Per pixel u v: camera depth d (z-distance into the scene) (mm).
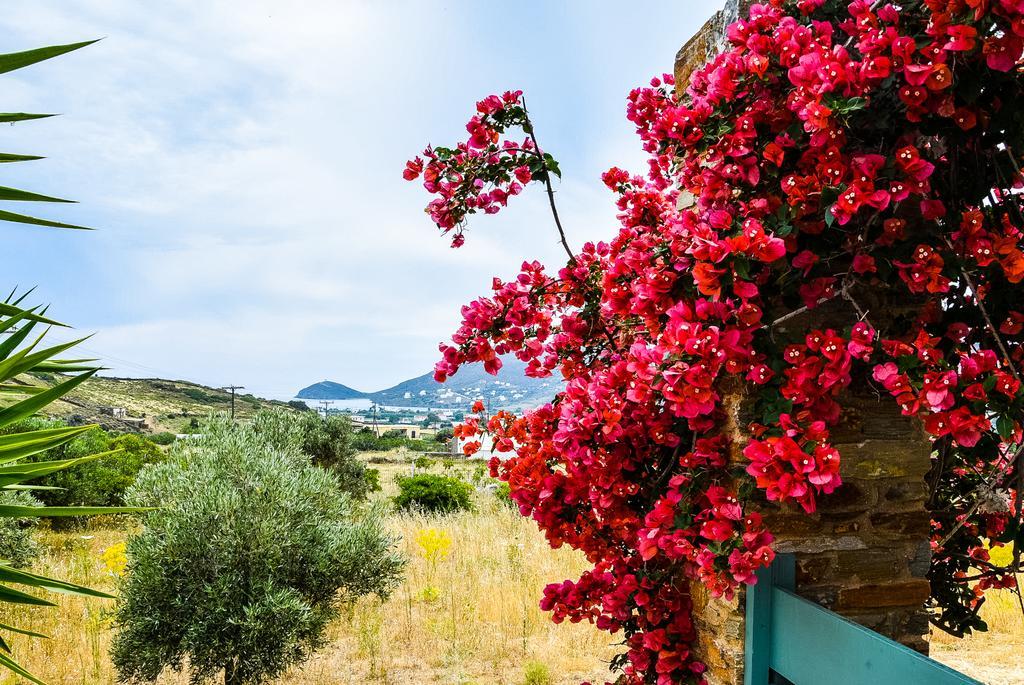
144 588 4957
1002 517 2553
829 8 2033
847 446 2209
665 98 2645
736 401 2150
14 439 2320
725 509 1960
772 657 2088
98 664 5191
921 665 1447
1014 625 5816
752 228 1741
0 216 2021
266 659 4934
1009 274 1816
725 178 1988
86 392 58812
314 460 11867
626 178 3107
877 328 2174
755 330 1880
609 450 2381
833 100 1665
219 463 5832
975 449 2188
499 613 6484
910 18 1687
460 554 8477
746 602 2143
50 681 5004
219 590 5000
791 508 2150
